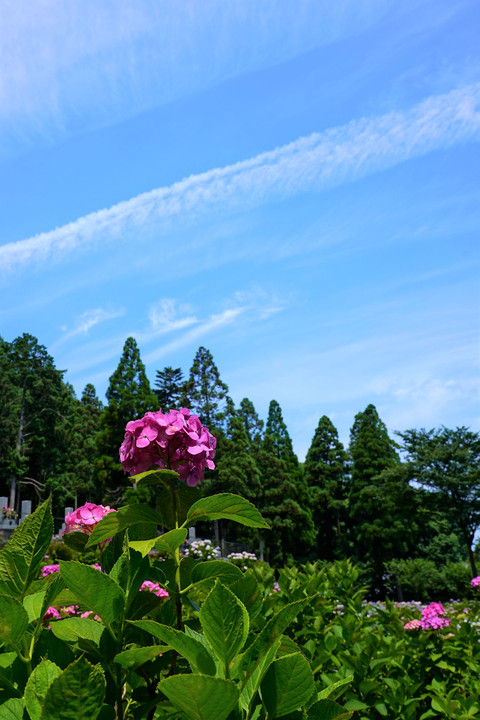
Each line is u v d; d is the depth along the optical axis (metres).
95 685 0.99
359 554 40.09
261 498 43.84
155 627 1.19
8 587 1.31
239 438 41.66
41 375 46.56
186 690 1.04
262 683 1.18
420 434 34.28
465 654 4.62
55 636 1.38
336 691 2.34
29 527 1.32
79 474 46.47
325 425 50.12
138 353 38.00
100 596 1.35
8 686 1.25
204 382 44.38
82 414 51.72
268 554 42.09
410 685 3.94
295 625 4.65
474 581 14.07
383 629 5.05
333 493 47.88
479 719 3.62
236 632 1.18
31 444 45.97
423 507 33.53
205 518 1.94
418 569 30.73
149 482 2.29
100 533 1.99
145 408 36.28
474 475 31.20
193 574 1.92
